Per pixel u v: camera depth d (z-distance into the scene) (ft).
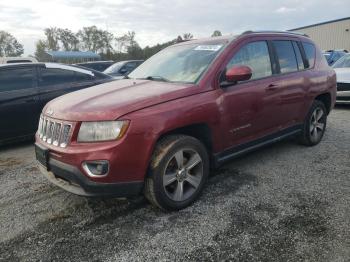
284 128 15.88
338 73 29.86
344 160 15.98
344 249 9.09
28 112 20.04
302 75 16.44
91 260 8.95
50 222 10.93
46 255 9.23
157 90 11.57
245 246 9.33
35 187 13.83
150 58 16.43
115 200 12.28
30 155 18.62
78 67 22.90
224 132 12.63
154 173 10.62
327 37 133.69
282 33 16.25
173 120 10.75
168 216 11.09
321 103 18.26
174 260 8.85
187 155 11.66
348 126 22.98
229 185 13.35
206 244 9.48
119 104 10.43
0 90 19.20
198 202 11.98
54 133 10.89
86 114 10.23
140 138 10.14
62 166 10.36
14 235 10.23
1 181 14.65
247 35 14.19
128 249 9.37
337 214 10.90
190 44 15.28
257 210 11.27
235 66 12.50
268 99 14.29
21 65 20.21
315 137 18.19
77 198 12.57
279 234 9.84
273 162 15.87
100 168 9.86
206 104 11.73
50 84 21.06
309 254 8.93
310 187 13.00
